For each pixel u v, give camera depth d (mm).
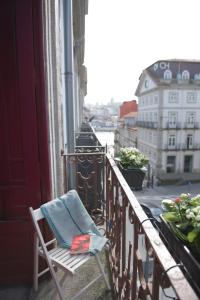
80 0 4969
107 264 2359
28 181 1978
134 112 33875
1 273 2078
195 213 1309
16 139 1924
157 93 22281
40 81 1879
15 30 1795
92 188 3449
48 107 1975
